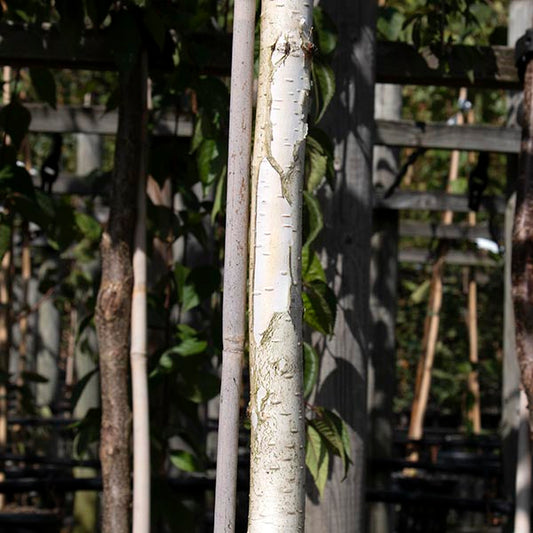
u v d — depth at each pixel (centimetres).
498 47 291
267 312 146
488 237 639
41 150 754
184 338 300
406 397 1059
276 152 147
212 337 292
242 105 164
